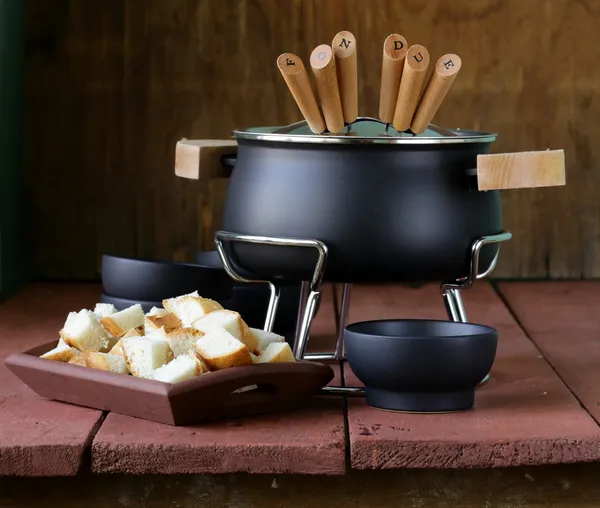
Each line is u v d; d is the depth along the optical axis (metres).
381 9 3.25
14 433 1.62
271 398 1.73
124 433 1.62
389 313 2.80
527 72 3.28
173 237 3.34
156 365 1.73
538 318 2.73
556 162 1.85
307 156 1.88
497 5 3.26
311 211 1.87
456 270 1.92
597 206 3.32
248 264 1.97
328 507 1.63
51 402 1.81
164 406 1.63
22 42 3.21
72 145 3.29
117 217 3.32
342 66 1.89
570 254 3.34
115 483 1.62
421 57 1.87
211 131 3.29
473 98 3.28
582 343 2.42
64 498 1.62
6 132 3.04
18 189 3.21
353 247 1.86
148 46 3.26
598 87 3.28
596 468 1.63
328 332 2.55
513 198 3.33
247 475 1.63
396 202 1.86
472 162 1.93
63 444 1.56
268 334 1.87
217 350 1.69
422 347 1.71
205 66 3.27
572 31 3.26
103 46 3.26
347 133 1.96
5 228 3.03
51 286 3.24
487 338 1.75
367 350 1.75
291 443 1.57
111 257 2.27
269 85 3.28
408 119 1.93
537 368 2.14
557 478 1.63
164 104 3.28
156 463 1.56
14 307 2.87
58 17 3.24
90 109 3.28
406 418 1.71
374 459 1.57
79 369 1.74
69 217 3.31
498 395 1.89
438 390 1.73
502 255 3.34
